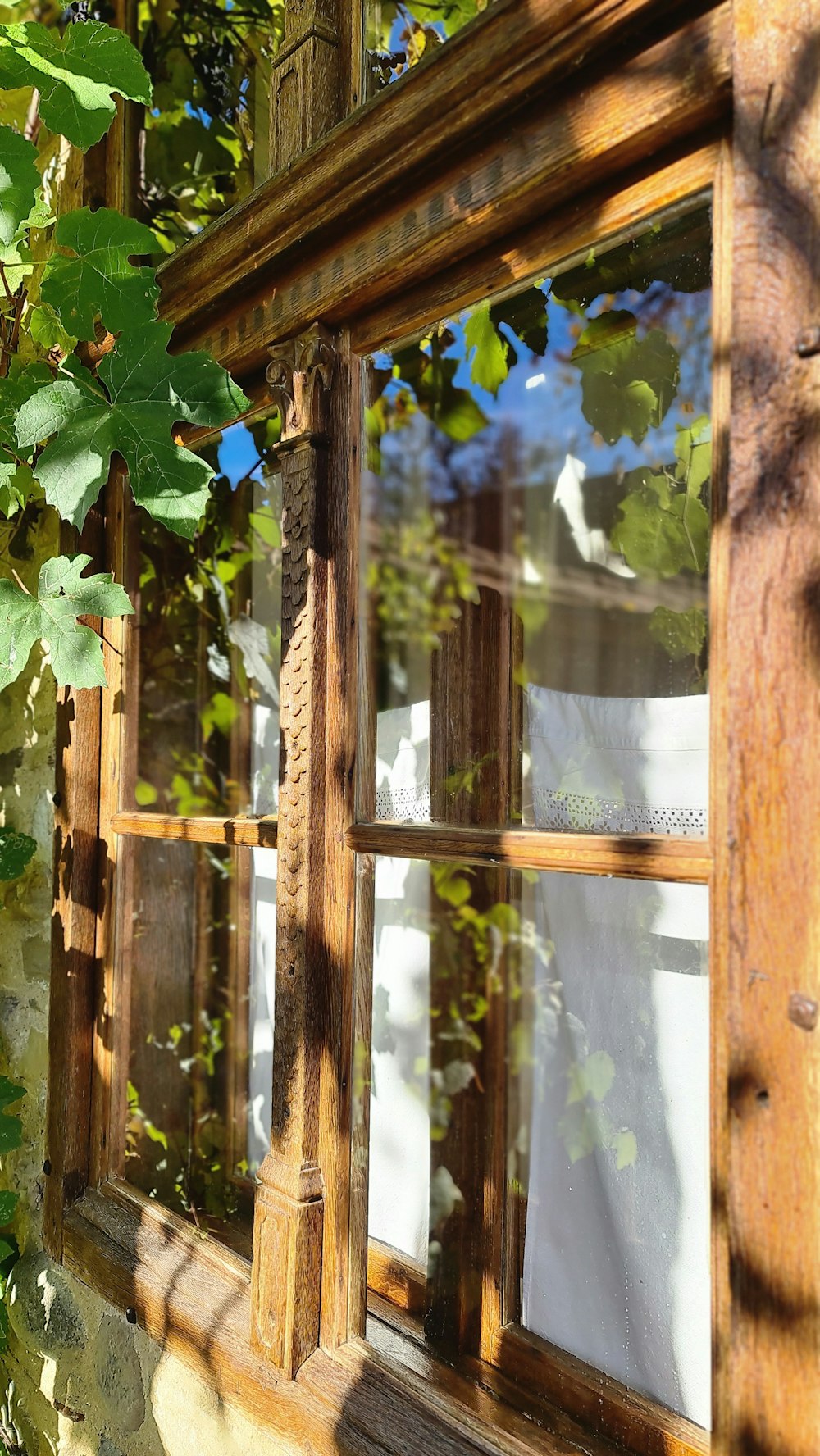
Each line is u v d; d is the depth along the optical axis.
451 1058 1.64
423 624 1.60
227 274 1.50
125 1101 1.96
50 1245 1.94
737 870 0.84
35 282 2.01
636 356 1.22
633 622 1.32
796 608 0.81
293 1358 1.32
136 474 1.44
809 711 0.80
